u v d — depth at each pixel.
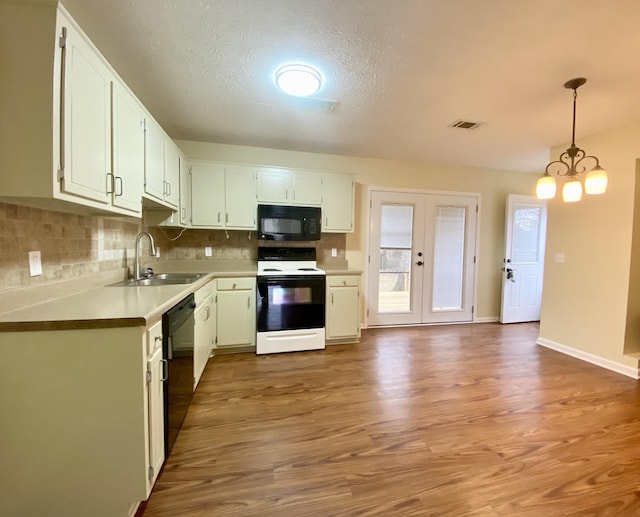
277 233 3.39
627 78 2.05
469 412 2.15
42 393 1.21
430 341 3.70
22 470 1.21
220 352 3.21
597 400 2.34
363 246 4.14
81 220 1.85
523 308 4.62
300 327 3.28
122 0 1.43
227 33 1.66
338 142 3.42
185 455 1.69
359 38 1.69
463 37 1.67
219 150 3.53
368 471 1.59
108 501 1.27
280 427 1.95
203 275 2.85
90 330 1.22
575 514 1.36
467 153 3.79
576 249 3.25
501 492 1.47
